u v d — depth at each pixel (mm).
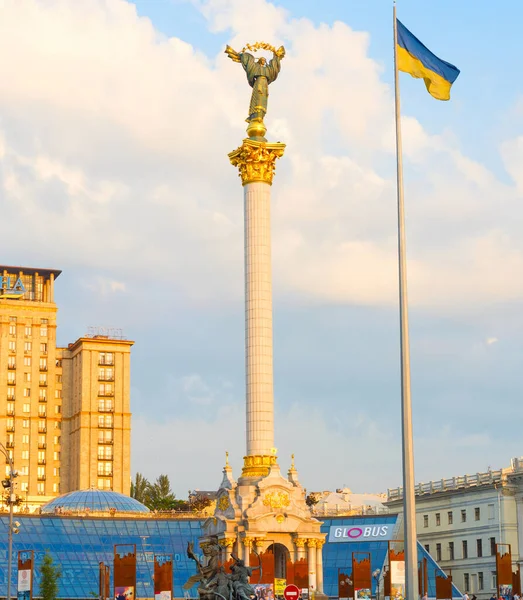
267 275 108188
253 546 103250
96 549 153500
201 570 62625
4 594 138875
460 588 156875
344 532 160500
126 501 182000
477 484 155875
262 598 92312
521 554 146125
